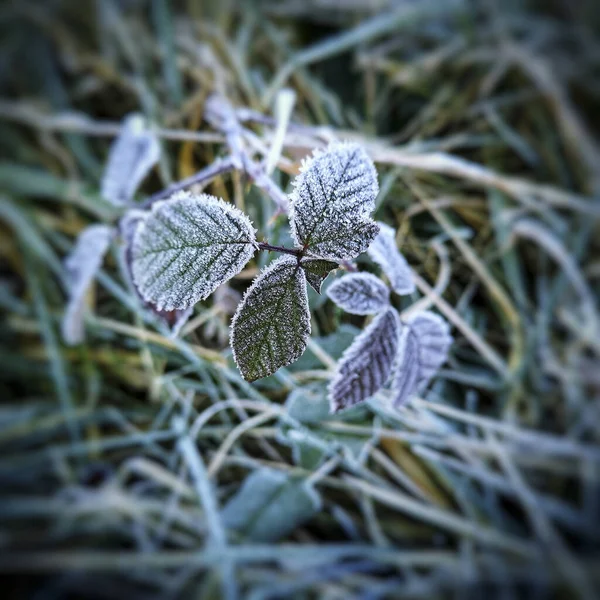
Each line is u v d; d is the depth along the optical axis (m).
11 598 0.34
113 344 0.31
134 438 0.31
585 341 0.35
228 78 0.33
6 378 0.35
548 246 0.34
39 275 0.35
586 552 0.34
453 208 0.30
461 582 0.32
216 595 0.32
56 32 0.40
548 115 0.39
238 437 0.28
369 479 0.30
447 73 0.39
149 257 0.22
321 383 0.26
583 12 0.45
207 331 0.27
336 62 0.37
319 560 0.32
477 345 0.30
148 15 0.39
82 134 0.36
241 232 0.21
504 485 0.32
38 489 0.34
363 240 0.21
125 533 0.34
